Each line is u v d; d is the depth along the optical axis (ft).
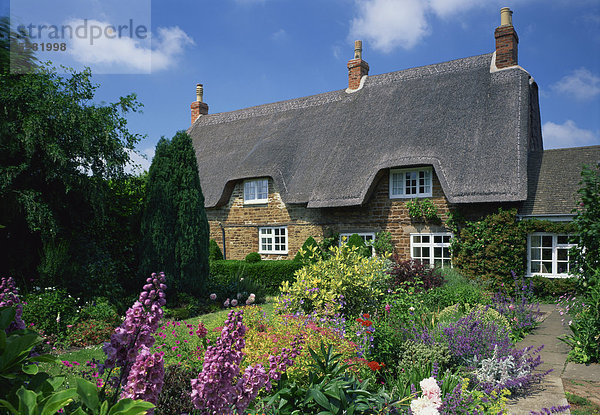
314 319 20.21
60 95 30.37
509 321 28.17
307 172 57.06
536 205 43.98
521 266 43.62
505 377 17.22
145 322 6.97
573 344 23.44
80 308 29.91
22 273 31.73
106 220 36.09
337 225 54.95
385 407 12.41
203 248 39.70
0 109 28.04
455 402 14.28
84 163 32.07
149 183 38.73
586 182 26.08
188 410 12.35
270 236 60.90
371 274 27.48
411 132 51.72
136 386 6.38
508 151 45.11
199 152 72.49
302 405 11.02
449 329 20.89
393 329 21.70
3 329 6.29
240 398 8.25
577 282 26.53
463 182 45.32
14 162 29.32
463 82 53.88
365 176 51.01
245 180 62.64
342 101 63.62
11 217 30.01
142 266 37.42
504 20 52.85
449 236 48.52
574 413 15.69
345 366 12.25
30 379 6.53
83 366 20.04
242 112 75.77
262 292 45.80
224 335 8.11
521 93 48.80
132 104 34.01
